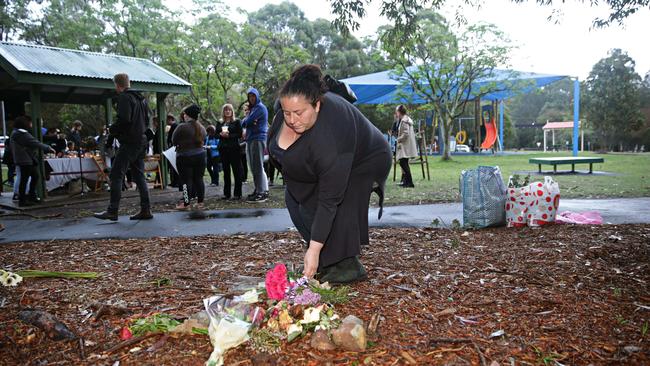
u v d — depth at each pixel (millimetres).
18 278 3367
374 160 3170
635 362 2107
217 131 12641
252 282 3322
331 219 2793
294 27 40938
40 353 2256
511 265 3779
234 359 2172
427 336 2375
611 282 3295
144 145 6746
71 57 10828
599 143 49938
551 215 5473
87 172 10742
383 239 4914
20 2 30156
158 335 2420
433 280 3357
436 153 30578
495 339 2344
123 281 3504
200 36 23047
